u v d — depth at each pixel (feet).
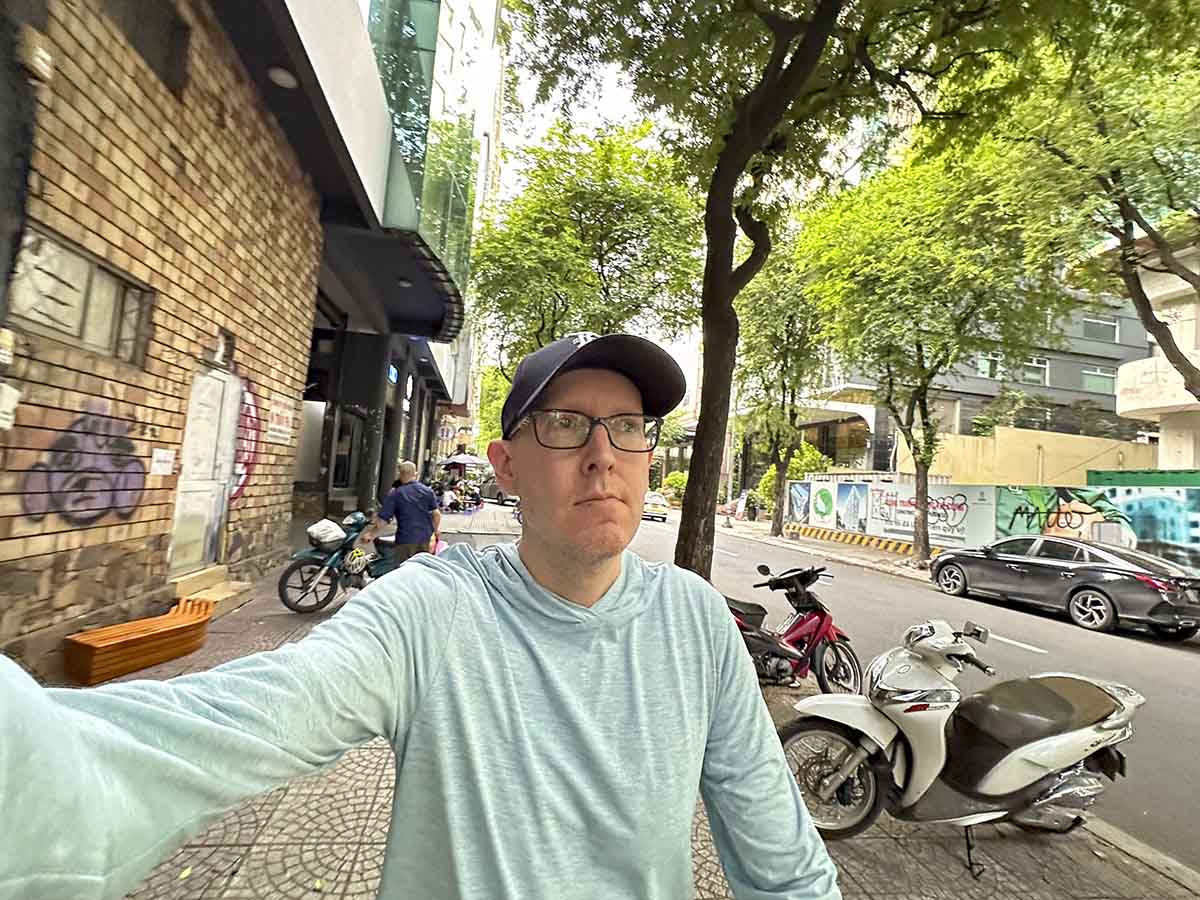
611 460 3.45
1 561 10.58
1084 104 29.07
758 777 3.47
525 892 2.67
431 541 22.27
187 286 16.02
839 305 49.08
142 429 14.51
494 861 2.67
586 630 3.28
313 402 42.34
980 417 86.63
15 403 10.58
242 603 19.45
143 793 2.02
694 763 3.20
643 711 3.16
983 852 9.73
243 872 7.77
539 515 3.44
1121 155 29.27
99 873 1.84
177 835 2.10
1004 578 33.99
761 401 72.54
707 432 18.44
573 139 45.29
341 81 20.56
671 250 47.73
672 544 55.77
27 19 9.98
